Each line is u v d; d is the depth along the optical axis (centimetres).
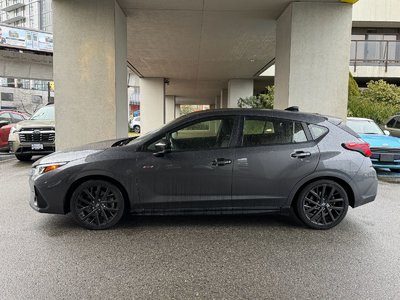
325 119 486
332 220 471
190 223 493
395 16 2052
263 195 460
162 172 451
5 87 5700
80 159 450
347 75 841
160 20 991
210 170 452
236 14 935
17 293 303
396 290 312
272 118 472
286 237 442
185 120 466
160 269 350
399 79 2061
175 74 1958
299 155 460
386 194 689
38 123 1056
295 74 839
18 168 975
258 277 335
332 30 834
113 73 817
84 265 358
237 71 1836
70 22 809
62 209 450
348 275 340
